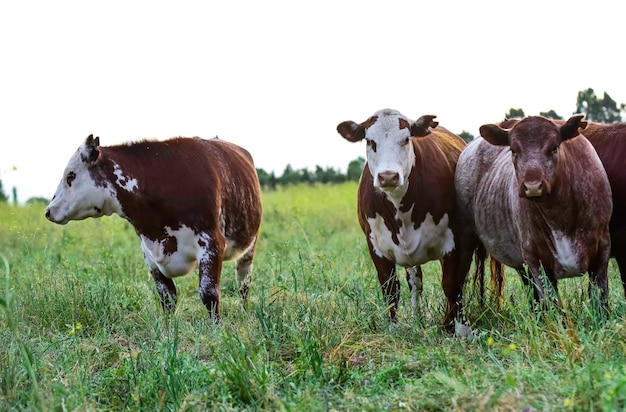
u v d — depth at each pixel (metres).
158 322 7.04
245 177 8.67
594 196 6.27
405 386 4.98
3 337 6.43
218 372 5.42
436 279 8.82
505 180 6.88
